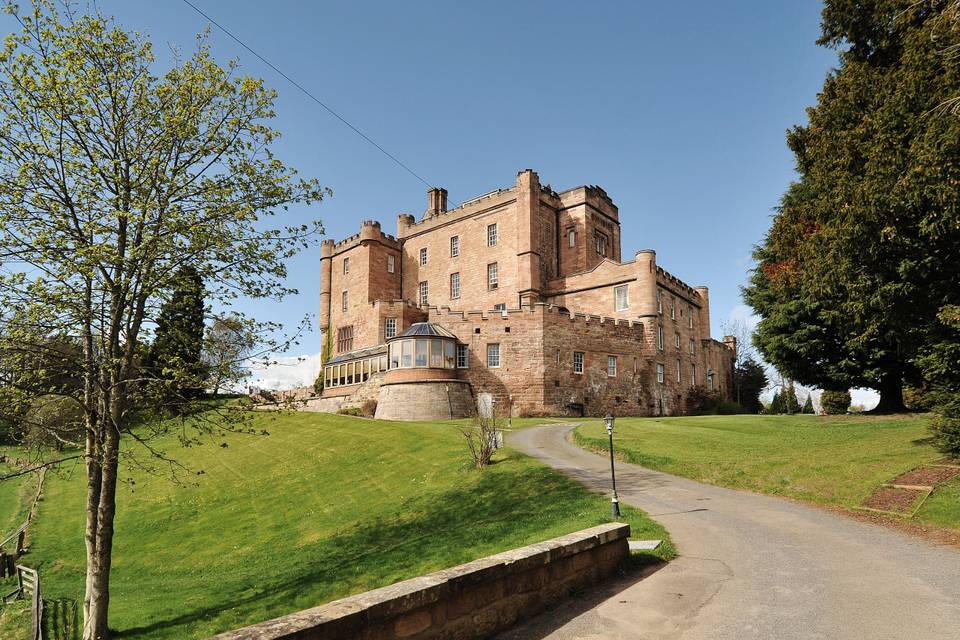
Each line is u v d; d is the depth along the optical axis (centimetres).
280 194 1639
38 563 2239
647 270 4781
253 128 1644
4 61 1320
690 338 5666
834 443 2262
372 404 4472
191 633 1262
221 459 3447
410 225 6297
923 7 1606
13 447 4094
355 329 5778
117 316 1411
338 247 6375
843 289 1895
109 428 1404
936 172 1341
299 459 3081
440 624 591
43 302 1327
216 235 1512
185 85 1555
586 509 1453
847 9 1798
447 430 3130
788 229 2341
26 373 1343
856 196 1561
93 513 1416
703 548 1055
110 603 1609
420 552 1420
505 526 1447
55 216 1398
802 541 1098
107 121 1520
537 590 734
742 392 7031
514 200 5294
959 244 1523
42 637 1546
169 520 2528
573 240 5444
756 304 3744
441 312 4653
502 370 4334
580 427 3100
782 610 724
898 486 1461
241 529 2239
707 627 675
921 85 1467
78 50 1436
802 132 2106
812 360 3469
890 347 3075
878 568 903
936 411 1686
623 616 716
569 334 4438
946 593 771
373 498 2219
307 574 1542
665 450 2295
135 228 1454
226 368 1559
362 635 512
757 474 1788
